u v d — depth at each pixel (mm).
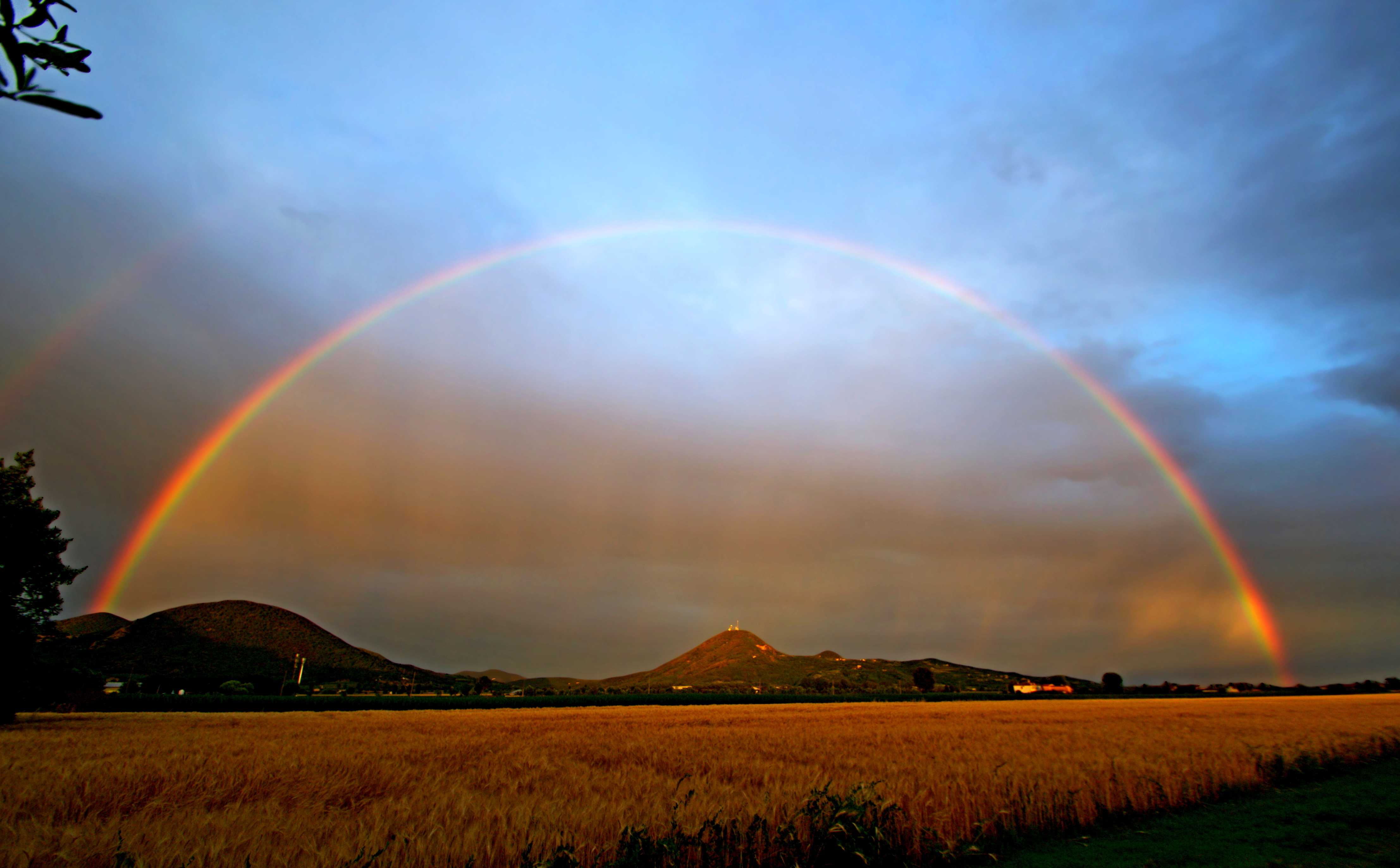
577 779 16359
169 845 9117
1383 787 17969
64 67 2729
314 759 19109
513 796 13617
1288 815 14289
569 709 71875
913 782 14211
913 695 132375
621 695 105312
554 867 8938
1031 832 12648
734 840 10195
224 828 9766
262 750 21719
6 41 2605
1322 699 99812
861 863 10578
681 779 13820
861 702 101500
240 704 74688
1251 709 62688
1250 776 17453
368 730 34344
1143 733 30594
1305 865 10477
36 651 41406
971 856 11156
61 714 54812
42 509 40688
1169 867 10398
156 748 23031
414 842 9156
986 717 51094
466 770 18344
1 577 38188
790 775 17219
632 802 12180
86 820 11688
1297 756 20500
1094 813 13438
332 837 9844
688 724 42344
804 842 10719
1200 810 15031
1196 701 93062
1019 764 17469
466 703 87688
